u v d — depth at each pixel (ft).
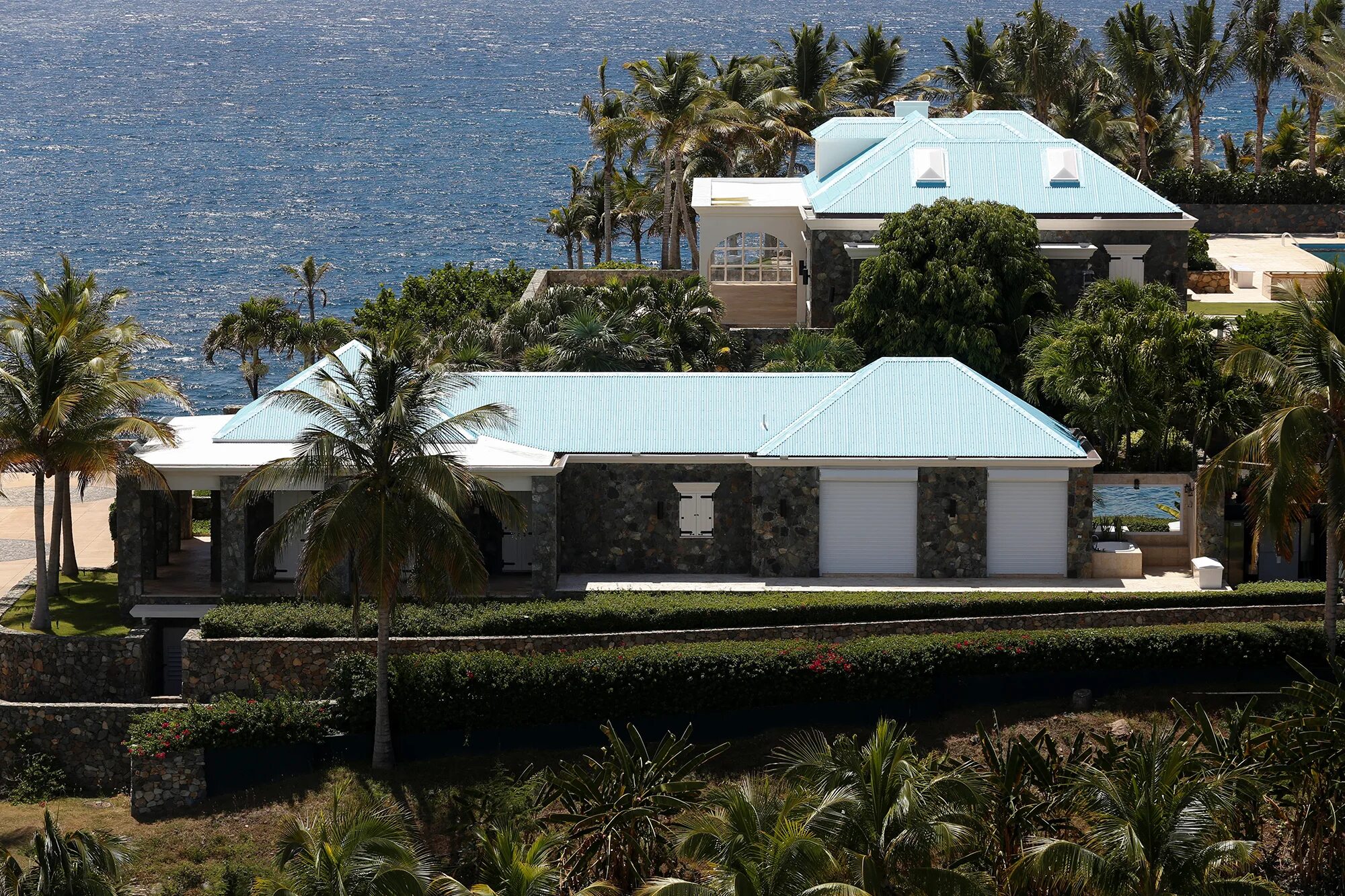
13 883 294.87
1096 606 431.43
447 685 393.09
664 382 489.26
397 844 289.74
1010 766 325.62
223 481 451.94
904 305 577.02
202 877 353.51
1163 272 637.71
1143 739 333.83
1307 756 334.03
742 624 426.51
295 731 389.39
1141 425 481.46
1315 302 400.47
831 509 463.42
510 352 592.60
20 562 536.01
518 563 473.26
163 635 454.81
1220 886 295.07
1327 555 412.57
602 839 331.16
